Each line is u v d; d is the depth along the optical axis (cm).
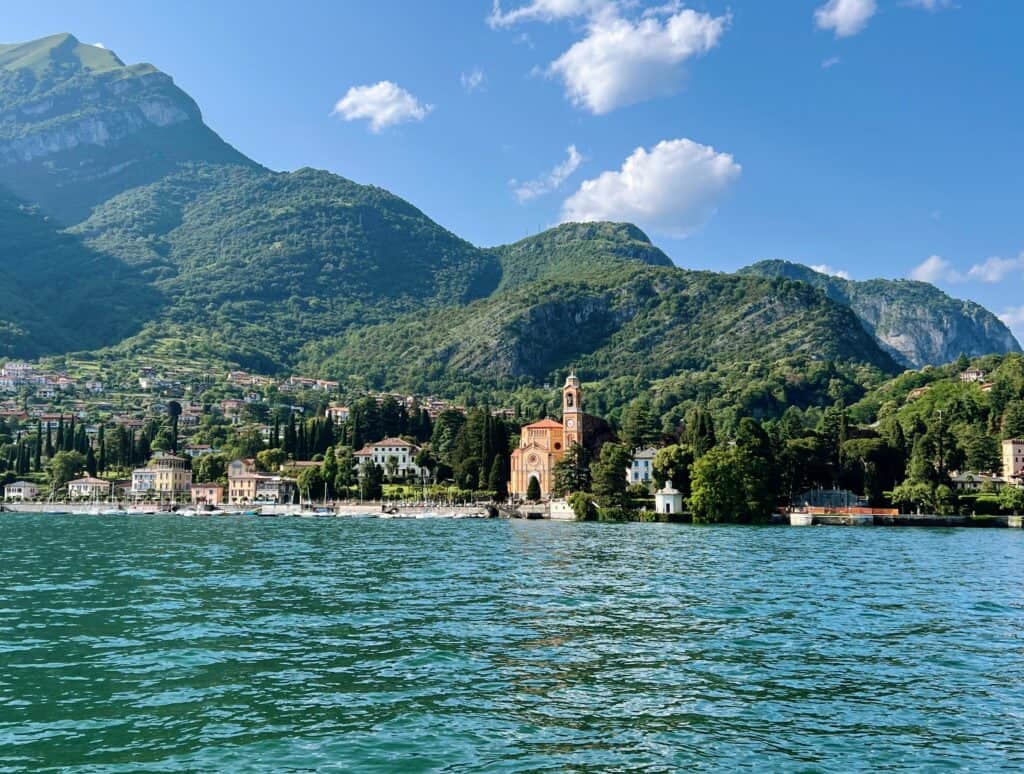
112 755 3338
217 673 4500
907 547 12888
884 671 4641
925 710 3959
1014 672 4644
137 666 4634
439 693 4162
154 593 7262
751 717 3838
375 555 11075
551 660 4819
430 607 6556
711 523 19838
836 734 3628
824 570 9319
